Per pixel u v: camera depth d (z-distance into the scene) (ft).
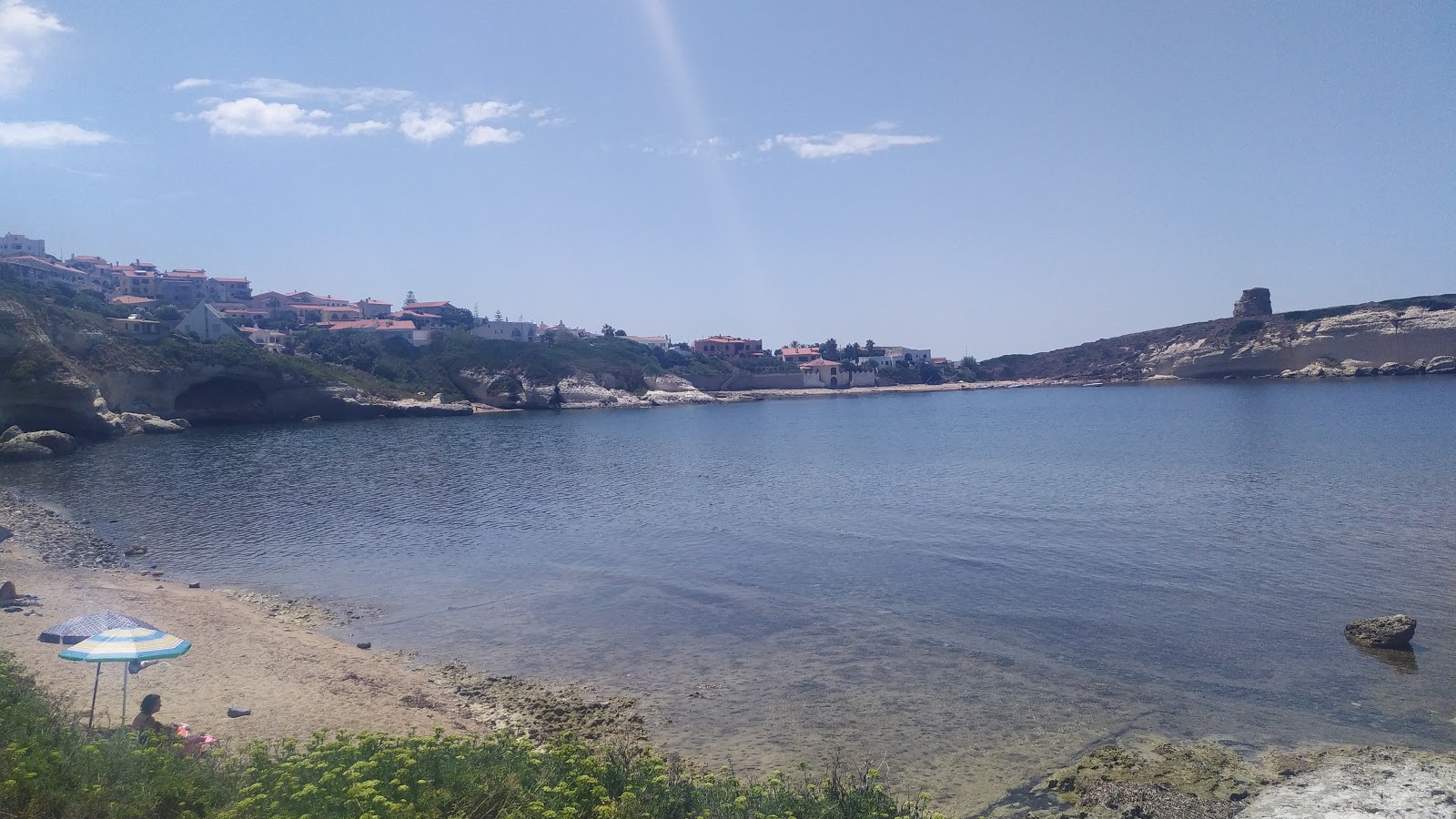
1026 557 105.40
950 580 95.09
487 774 36.29
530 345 572.92
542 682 66.54
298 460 225.97
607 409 522.47
